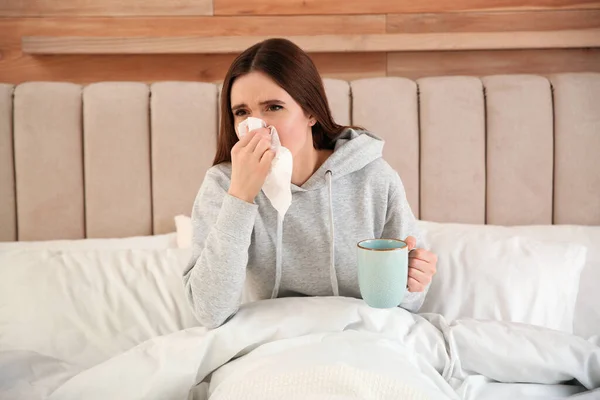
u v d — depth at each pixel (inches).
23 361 41.1
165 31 75.9
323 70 77.0
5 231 67.7
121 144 68.2
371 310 42.1
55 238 68.2
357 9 76.1
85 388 37.4
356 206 48.3
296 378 33.3
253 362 36.6
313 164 48.7
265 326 40.6
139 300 50.1
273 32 76.3
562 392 42.1
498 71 77.1
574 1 75.8
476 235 56.9
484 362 42.3
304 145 47.4
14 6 74.7
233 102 43.3
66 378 41.1
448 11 76.3
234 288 40.3
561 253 54.3
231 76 43.3
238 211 39.8
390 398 32.2
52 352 45.1
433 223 64.6
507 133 68.9
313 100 44.2
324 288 49.0
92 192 68.2
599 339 51.4
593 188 68.8
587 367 41.8
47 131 67.4
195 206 46.2
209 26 76.0
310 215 47.3
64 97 67.9
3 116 67.1
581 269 55.1
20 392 37.7
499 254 54.0
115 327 48.0
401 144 69.2
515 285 51.7
